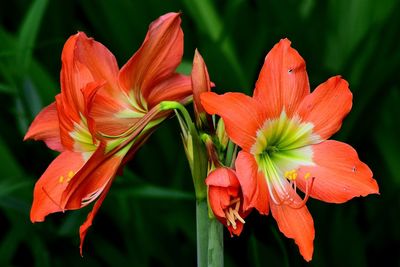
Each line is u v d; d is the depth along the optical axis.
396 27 1.43
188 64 1.38
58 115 1.04
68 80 1.04
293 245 1.40
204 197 1.06
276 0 1.44
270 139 1.06
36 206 1.07
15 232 1.42
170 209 1.43
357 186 1.06
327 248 1.41
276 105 1.05
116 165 1.05
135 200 1.41
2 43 1.42
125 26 1.45
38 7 1.38
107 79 1.06
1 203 1.35
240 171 1.03
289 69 1.05
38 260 1.42
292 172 1.06
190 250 1.44
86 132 1.06
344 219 1.42
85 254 1.46
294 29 1.46
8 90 1.39
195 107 1.04
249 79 1.45
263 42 1.46
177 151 1.45
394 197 1.46
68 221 1.36
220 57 1.40
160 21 1.05
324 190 1.06
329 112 1.06
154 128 1.07
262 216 1.42
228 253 1.44
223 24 1.43
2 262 1.41
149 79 1.07
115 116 1.06
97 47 1.07
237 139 1.03
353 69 1.44
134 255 1.43
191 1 1.43
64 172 1.07
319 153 1.07
